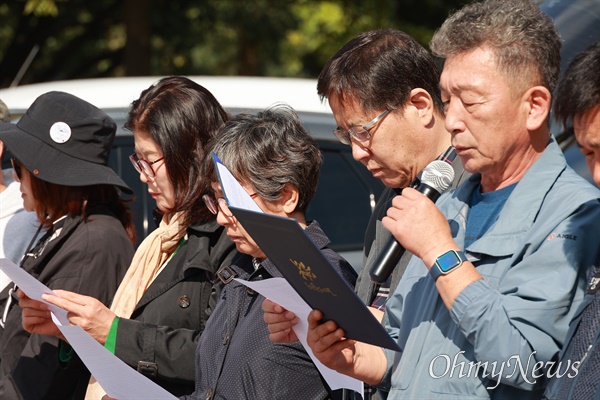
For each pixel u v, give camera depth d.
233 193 5.71
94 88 11.86
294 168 6.47
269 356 6.18
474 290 5.07
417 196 5.30
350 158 10.82
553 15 10.94
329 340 5.40
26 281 6.93
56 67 33.88
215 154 6.09
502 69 5.23
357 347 5.82
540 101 5.28
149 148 7.51
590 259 5.06
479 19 5.31
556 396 4.83
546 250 5.09
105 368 6.35
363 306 4.91
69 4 32.03
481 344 5.01
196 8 32.59
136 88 11.79
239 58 36.41
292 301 5.56
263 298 6.41
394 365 5.77
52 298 7.04
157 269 7.55
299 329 5.85
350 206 10.61
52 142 8.09
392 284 6.36
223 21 33.19
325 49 33.31
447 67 5.39
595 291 4.83
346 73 6.31
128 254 7.99
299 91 11.55
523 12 5.32
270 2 33.09
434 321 5.45
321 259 4.80
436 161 5.96
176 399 6.23
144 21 30.05
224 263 7.09
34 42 32.62
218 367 6.43
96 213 8.09
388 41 6.36
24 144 8.06
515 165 5.46
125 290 7.46
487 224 5.51
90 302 7.10
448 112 5.38
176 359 7.02
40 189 8.04
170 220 7.83
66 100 8.26
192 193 7.36
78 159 8.13
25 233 8.88
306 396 6.20
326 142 10.84
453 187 6.14
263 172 6.41
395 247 5.70
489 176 5.57
